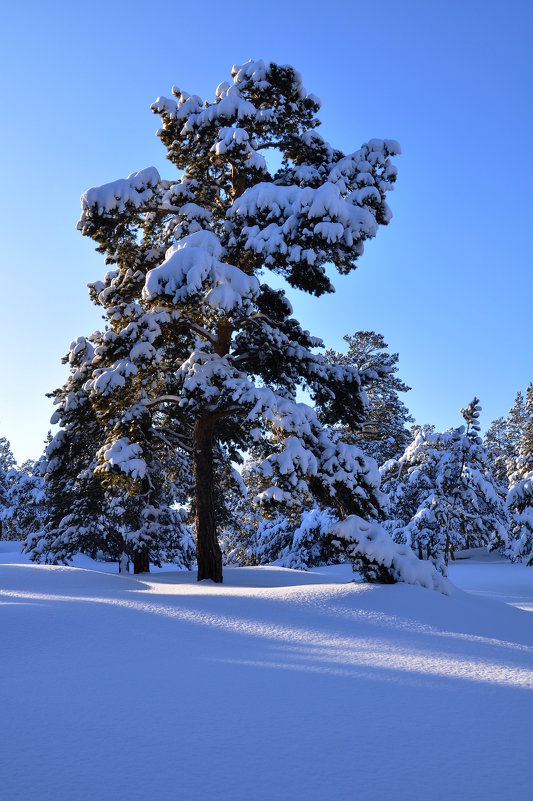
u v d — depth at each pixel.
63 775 4.64
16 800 4.22
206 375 19.44
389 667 7.91
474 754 5.07
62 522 29.27
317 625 10.89
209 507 21.02
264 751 5.11
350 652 8.81
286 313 21.72
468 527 42.34
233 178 21.67
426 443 40.03
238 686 6.96
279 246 17.89
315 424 19.12
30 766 4.80
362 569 14.71
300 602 12.72
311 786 4.46
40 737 5.41
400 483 42.56
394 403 54.25
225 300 16.70
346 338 55.16
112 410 21.19
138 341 20.39
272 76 21.11
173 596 14.02
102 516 29.03
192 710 6.12
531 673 7.77
